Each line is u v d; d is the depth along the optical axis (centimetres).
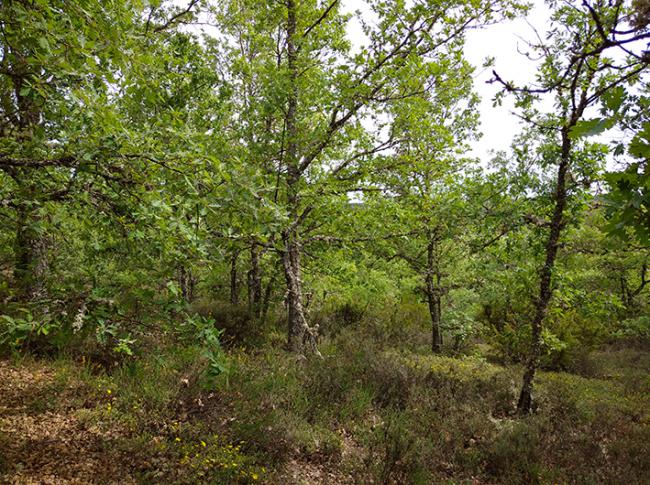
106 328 275
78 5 229
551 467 577
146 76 310
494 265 825
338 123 762
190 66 738
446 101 799
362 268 1080
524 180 726
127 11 253
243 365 740
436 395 763
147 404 573
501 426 668
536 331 788
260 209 331
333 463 531
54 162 298
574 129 136
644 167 134
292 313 895
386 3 663
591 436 687
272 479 475
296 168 781
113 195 313
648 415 836
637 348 1728
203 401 600
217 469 464
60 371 614
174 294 300
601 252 757
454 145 795
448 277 1309
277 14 781
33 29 222
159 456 475
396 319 1499
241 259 1027
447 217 797
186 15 550
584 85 551
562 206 721
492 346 1384
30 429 486
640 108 128
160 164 307
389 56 696
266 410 597
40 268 330
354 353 920
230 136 764
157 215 299
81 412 532
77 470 430
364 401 676
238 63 820
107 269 438
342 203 776
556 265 767
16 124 340
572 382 1065
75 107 307
